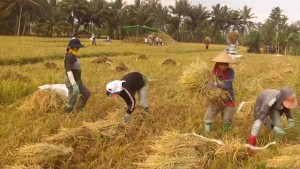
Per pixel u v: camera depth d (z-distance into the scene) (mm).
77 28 83562
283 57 31484
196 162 5574
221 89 7043
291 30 52125
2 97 9805
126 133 6855
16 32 69000
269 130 7031
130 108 7340
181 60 23078
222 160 5805
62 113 8383
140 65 18594
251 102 8414
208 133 7078
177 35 92375
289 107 6301
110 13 83000
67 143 6316
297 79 14453
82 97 8516
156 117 8039
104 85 11773
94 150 6012
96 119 8008
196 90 7180
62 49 29203
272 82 13328
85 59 22578
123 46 41938
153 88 11383
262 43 51281
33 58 21969
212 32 94438
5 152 5891
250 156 6168
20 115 8047
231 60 7070
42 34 74062
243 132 7324
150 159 5559
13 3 64812
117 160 5750
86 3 81688
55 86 10297
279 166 5574
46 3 70438
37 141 6449
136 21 81000
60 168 5617
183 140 6141
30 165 5422
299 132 7562
